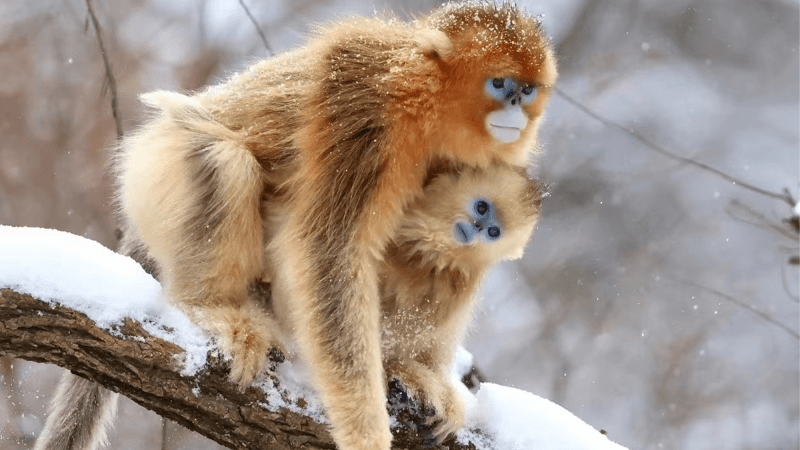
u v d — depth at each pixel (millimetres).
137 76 19422
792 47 28953
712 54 28453
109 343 8070
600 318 21516
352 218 8852
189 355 8297
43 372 15492
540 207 9867
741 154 26406
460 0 10594
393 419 8805
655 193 23984
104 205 17453
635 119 25375
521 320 21469
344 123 8922
